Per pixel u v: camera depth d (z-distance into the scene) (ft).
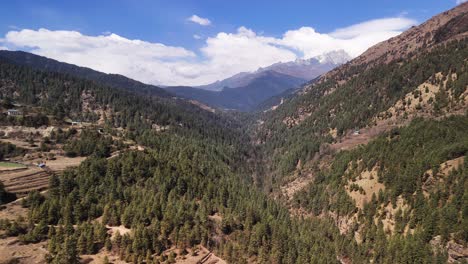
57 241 313.32
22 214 358.64
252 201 478.59
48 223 343.87
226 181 533.96
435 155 469.57
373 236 433.48
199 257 341.00
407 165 490.49
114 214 361.92
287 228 423.23
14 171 433.48
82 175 414.21
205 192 448.65
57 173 446.60
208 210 412.57
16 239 318.45
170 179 444.55
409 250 358.84
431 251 352.28
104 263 303.68
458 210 374.22
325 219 528.22
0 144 515.50
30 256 300.61
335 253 406.82
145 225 360.48
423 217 398.62
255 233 370.53
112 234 344.69
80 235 326.24
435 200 404.57
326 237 479.41
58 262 288.71
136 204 382.42
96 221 350.23
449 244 350.43
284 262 348.18
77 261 304.71
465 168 414.00
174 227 361.51
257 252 360.89
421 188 439.22
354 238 460.14
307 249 379.96
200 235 364.99
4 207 365.20
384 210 461.37
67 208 354.13
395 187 466.29
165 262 324.60
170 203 387.14
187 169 496.23
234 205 438.40
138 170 442.91
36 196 375.25
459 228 352.49
